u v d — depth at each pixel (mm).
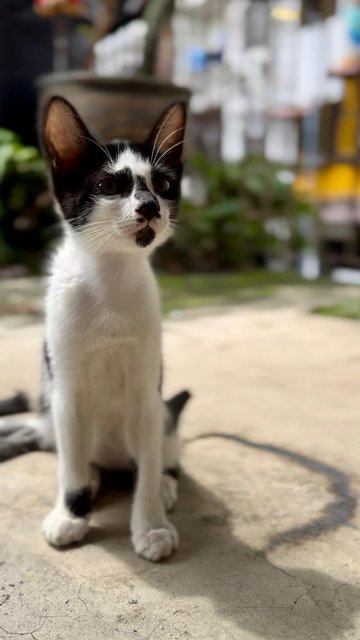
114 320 408
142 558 383
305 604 338
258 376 738
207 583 356
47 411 505
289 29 1589
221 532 413
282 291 1240
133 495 464
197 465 513
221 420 607
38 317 1015
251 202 1540
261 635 314
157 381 428
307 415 619
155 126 444
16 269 1417
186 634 314
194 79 1749
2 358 797
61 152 422
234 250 1505
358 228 1521
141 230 402
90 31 1512
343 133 1462
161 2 1253
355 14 1374
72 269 419
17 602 337
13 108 1981
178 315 1033
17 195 1441
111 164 419
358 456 527
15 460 522
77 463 420
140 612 330
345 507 444
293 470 502
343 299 1164
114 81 1148
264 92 1633
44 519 424
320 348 849
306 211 1527
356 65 1374
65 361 414
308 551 389
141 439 425
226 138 1747
